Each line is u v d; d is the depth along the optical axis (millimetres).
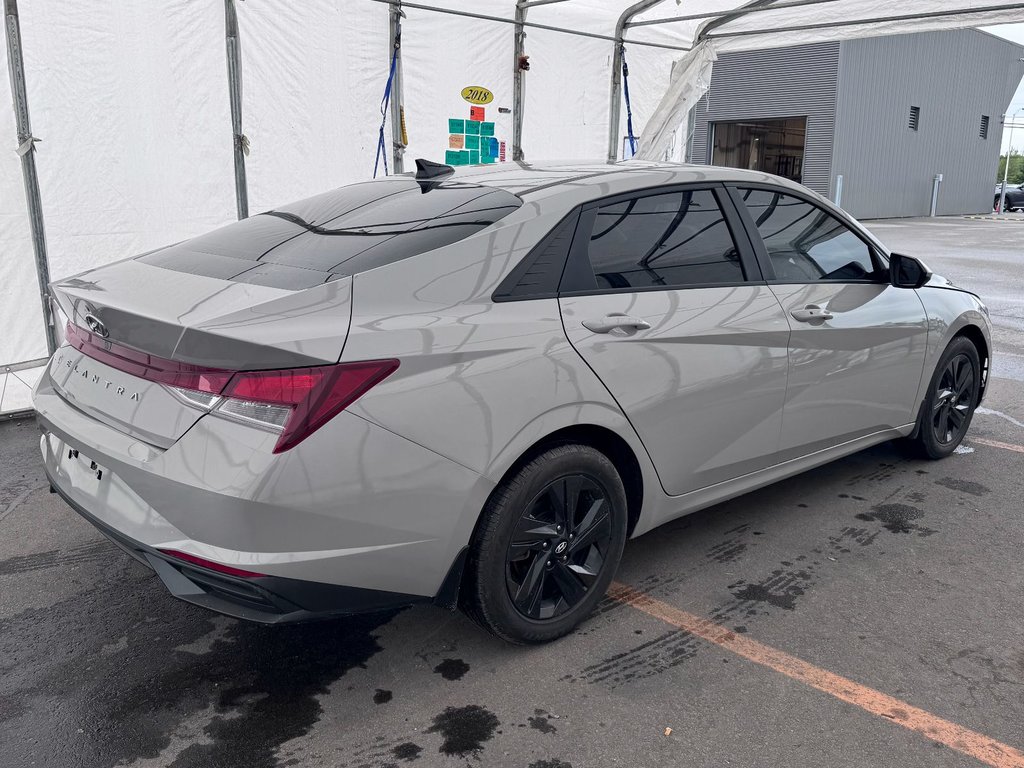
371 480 2275
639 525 3104
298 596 2252
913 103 33969
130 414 2396
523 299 2654
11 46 5234
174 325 2238
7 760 2305
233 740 2402
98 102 5688
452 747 2377
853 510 4047
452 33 7336
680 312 3021
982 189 41375
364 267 2484
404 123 7164
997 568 3475
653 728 2463
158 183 6051
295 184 6715
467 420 2434
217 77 6188
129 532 2338
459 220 2756
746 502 4152
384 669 2754
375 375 2266
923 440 4512
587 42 8383
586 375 2717
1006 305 10531
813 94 30250
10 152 5371
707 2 7598
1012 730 2465
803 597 3229
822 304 3572
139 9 5750
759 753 2359
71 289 2725
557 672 2736
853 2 7145
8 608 3111
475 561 2592
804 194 3703
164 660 2797
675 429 3051
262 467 2131
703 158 33594
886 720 2504
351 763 2312
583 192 2926
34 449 4789
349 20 6719
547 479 2686
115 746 2373
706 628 3008
